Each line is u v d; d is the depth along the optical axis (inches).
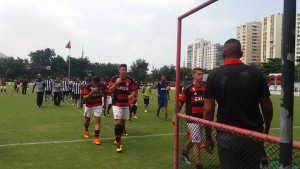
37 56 3747.5
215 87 111.1
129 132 357.7
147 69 3302.2
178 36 161.3
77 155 243.6
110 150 262.5
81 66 3344.0
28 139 304.3
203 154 130.9
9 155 241.0
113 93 265.1
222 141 105.7
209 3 133.4
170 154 248.5
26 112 556.1
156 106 773.3
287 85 67.7
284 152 68.7
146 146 279.6
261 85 106.3
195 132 136.5
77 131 356.8
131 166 213.6
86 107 305.7
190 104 226.8
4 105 698.2
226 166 103.7
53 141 296.5
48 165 214.5
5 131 348.8
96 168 208.2
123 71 265.3
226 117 107.6
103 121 450.3
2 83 1283.2
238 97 105.6
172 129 381.7
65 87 838.5
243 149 99.0
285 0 67.3
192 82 230.7
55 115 515.2
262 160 94.0
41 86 668.7
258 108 108.0
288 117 67.9
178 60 162.6
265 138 86.0
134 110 502.3
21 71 3474.4
